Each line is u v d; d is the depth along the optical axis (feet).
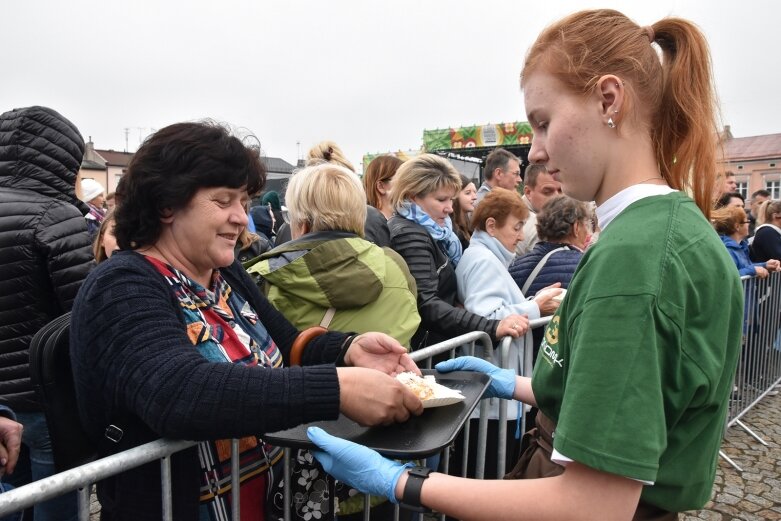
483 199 9.61
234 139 4.13
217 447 4.21
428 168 9.21
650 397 2.65
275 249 6.64
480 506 3.00
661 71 3.29
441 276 9.04
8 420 5.36
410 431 4.00
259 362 4.47
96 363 3.57
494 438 8.33
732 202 18.69
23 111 6.97
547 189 12.60
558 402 3.58
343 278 6.15
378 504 6.30
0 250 6.52
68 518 6.24
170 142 3.93
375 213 8.81
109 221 7.38
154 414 3.31
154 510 3.78
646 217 2.97
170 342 3.52
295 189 7.04
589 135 3.19
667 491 3.11
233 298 4.77
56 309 6.86
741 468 11.49
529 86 3.40
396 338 6.32
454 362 5.37
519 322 7.86
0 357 6.56
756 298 14.37
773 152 104.73
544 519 2.81
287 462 4.80
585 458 2.66
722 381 3.13
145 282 3.72
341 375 3.67
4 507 3.01
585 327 2.82
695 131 3.25
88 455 4.72
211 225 4.04
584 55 3.13
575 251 9.56
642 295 2.71
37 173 6.95
